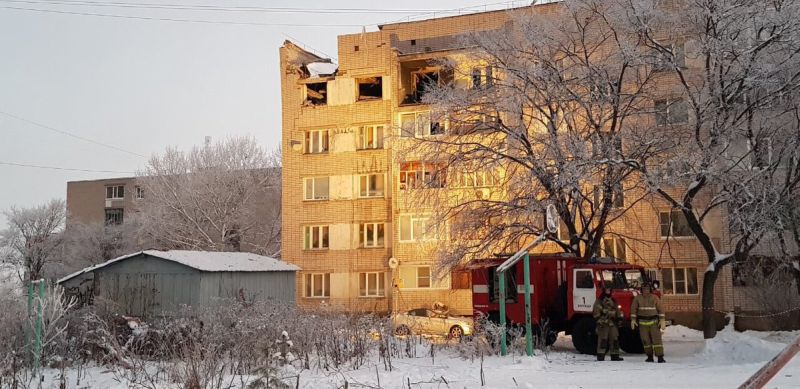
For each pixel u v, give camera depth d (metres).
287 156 42.84
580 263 20.44
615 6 22.42
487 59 25.03
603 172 22.20
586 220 24.03
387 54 41.34
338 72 42.31
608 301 17.34
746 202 20.62
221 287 22.89
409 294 38.78
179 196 50.59
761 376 5.69
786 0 20.36
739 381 12.59
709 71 21.11
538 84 23.23
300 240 42.00
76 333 17.75
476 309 21.53
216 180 50.62
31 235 61.69
